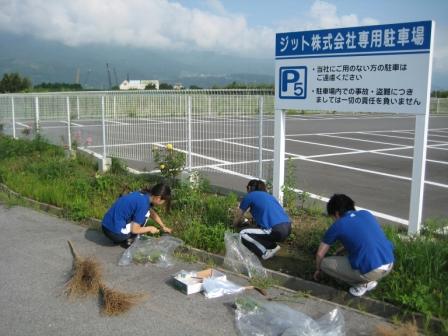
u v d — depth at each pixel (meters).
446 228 5.63
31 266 5.20
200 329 3.85
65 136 13.05
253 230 5.37
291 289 4.78
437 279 4.41
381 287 4.45
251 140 14.70
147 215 5.71
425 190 9.01
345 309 4.22
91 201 7.66
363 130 20.47
